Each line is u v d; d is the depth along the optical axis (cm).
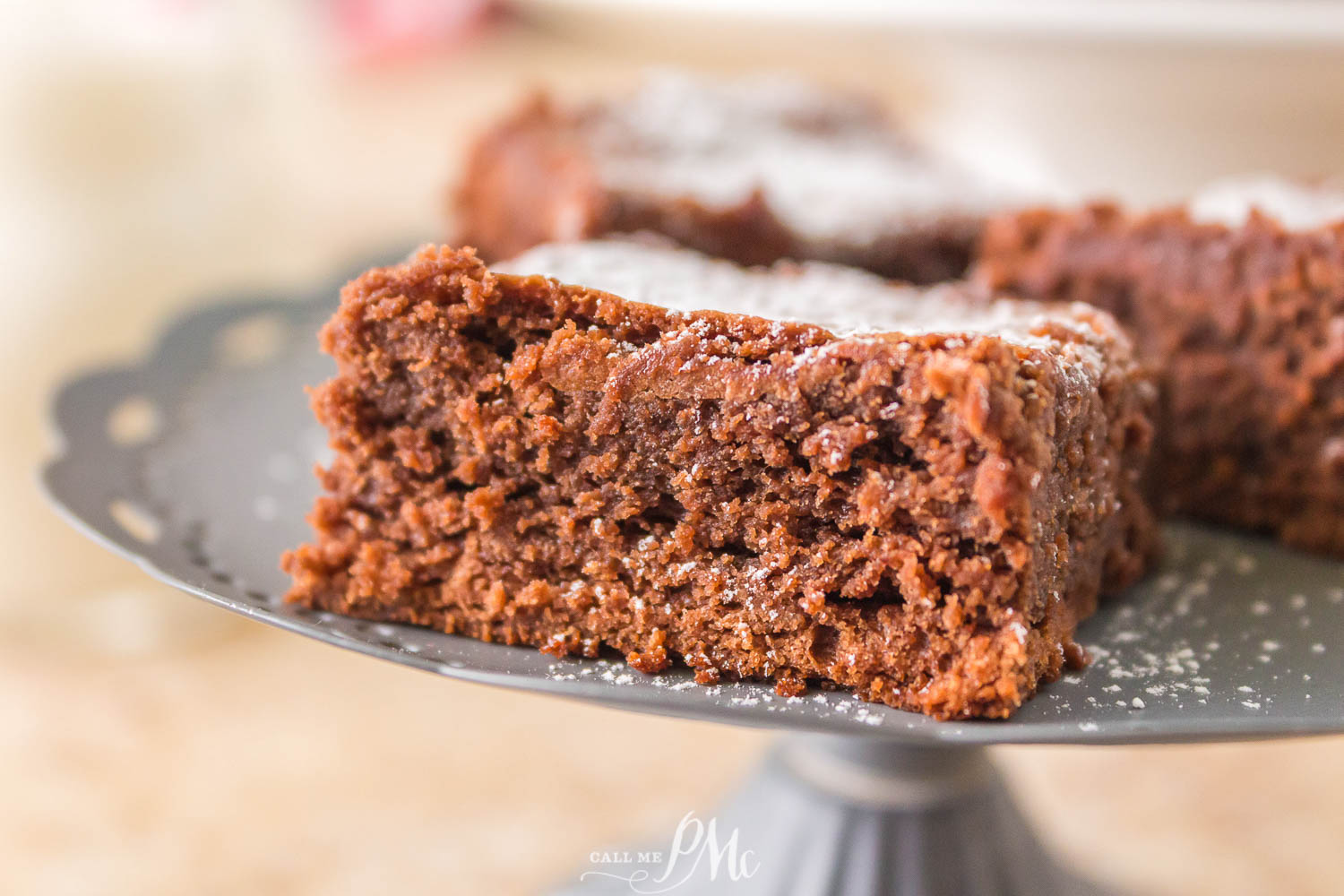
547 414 20
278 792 29
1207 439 25
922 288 28
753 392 20
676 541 20
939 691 19
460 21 46
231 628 33
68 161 30
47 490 23
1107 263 26
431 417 21
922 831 24
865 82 45
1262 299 24
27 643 32
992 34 29
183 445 25
